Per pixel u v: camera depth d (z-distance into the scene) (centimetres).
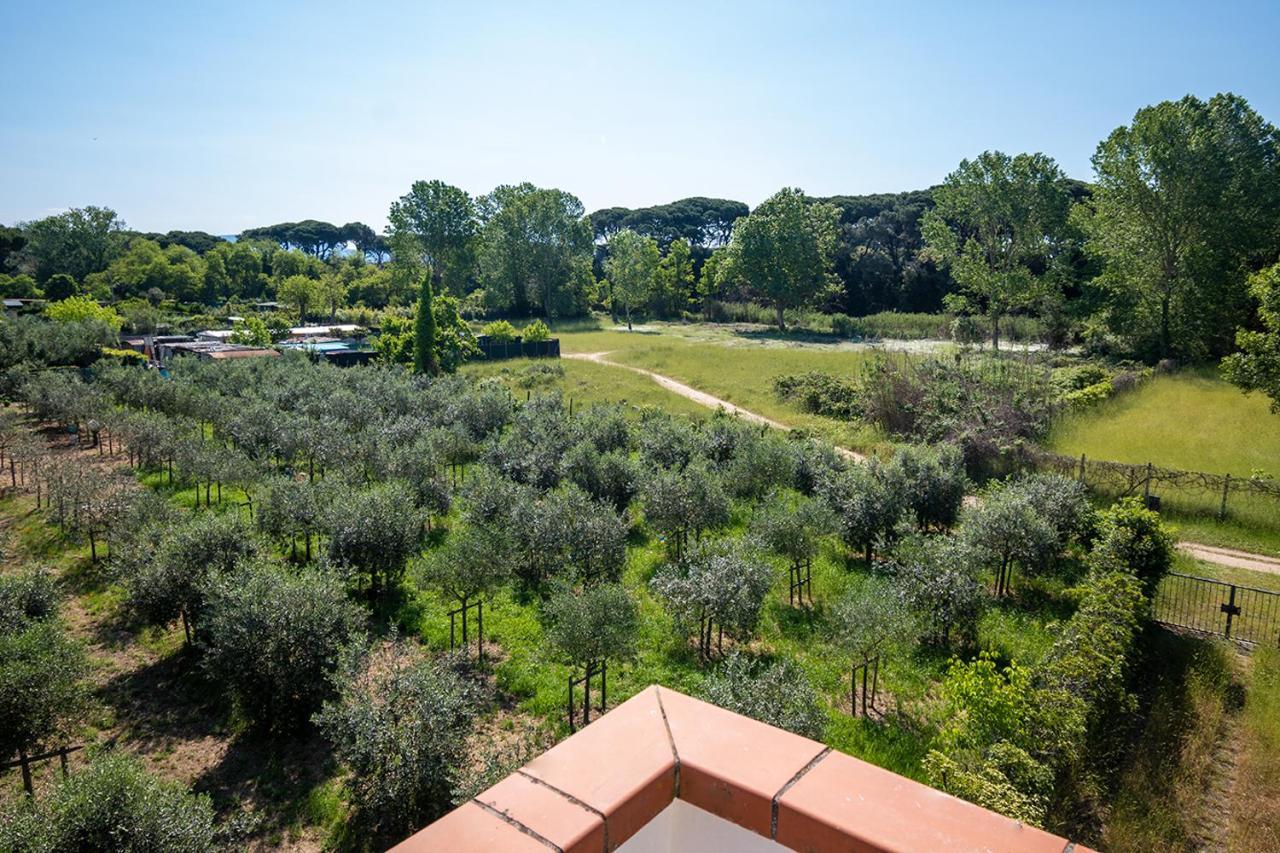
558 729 1132
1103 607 1188
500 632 1416
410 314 6838
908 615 1261
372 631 1419
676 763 217
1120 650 1059
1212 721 1091
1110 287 4128
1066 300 5200
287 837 931
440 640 1377
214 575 1231
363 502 1555
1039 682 1019
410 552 1548
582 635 1140
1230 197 3647
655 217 10538
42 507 2133
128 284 8619
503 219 8000
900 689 1232
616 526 1594
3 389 3594
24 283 7750
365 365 4538
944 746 892
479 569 1340
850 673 1270
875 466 1966
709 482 1788
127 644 1409
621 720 238
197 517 1684
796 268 6838
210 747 1112
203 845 771
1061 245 5116
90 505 1777
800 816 194
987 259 5562
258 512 1731
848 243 7650
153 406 3139
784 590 1585
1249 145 3694
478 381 4203
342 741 931
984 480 2298
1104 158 3997
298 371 3691
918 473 1889
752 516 1789
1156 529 1423
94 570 1719
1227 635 1366
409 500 1666
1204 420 2725
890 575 1566
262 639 1100
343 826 946
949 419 2494
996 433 2384
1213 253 3678
